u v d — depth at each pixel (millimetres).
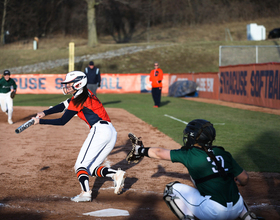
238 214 7684
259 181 12852
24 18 152625
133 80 69062
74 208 10086
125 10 155500
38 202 10562
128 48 100688
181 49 97562
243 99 43188
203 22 157500
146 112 35156
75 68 87250
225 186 7531
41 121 9922
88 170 10961
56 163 15430
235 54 90375
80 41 139000
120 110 37031
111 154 17203
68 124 27281
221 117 30844
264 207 10273
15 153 17297
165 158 8188
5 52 99438
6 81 26344
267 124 26547
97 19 152000
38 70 86312
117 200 10875
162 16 161750
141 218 9391
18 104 43406
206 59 90938
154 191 11781
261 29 108562
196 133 7754
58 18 159750
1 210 9820
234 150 17797
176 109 37969
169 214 9711
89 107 10578
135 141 8742
